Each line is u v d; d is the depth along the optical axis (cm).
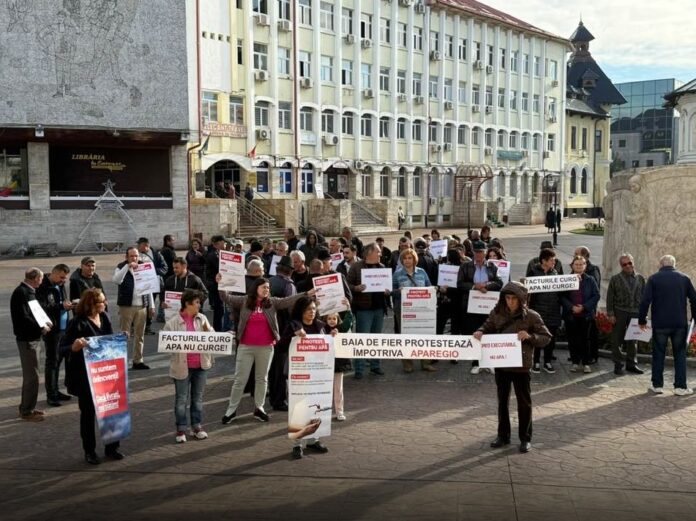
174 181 3666
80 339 771
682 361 1041
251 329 923
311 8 4647
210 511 663
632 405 996
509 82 6297
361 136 5047
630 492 701
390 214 4778
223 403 1026
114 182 3616
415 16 5397
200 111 3812
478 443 845
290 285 1082
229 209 3784
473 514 651
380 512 657
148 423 931
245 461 792
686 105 1878
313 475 748
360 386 1112
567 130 7262
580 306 1162
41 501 689
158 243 3631
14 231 3359
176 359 854
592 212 7600
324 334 818
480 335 820
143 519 648
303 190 4678
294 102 4534
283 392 986
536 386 1102
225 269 1195
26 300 930
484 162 6097
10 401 1035
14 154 3512
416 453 812
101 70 3431
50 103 3356
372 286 1166
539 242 4162
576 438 859
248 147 4288
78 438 875
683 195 1443
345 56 4894
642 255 1489
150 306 1528
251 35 4250
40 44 3322
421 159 5547
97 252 3456
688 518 644
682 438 858
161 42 3534
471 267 1243
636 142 11200
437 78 5625
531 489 709
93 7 3397
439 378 1163
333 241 1499
